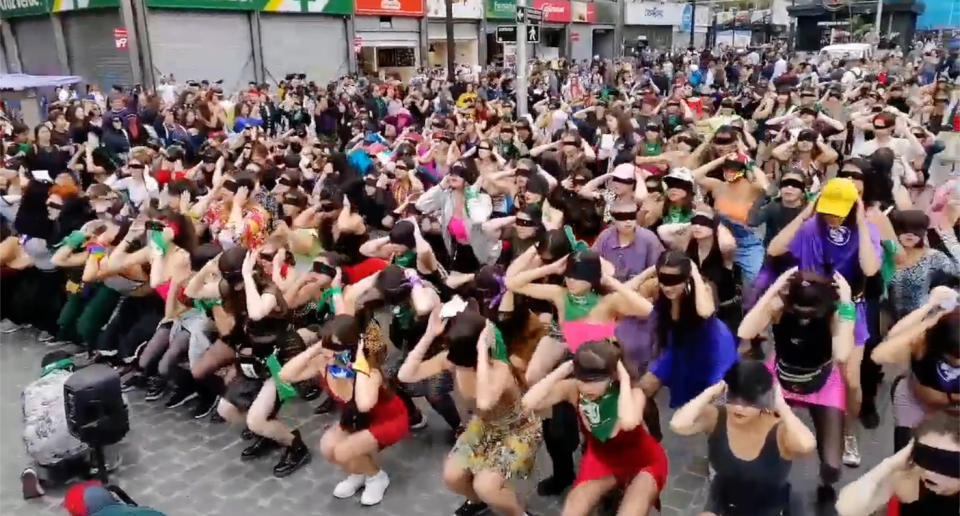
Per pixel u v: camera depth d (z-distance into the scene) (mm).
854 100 15016
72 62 27984
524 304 5309
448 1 26734
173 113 16203
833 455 4566
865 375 5566
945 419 3230
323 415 6461
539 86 22859
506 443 4402
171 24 25328
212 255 6035
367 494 5168
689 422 3605
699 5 51719
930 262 5359
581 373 3783
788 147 8695
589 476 4105
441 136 10633
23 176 9445
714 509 3750
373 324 5066
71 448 5496
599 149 10617
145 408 6723
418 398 6664
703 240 5473
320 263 6137
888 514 3357
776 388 3521
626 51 45562
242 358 5590
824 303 4285
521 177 7180
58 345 8141
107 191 7426
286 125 18406
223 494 5363
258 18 27250
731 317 5488
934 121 12664
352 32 30234
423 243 6379
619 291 4855
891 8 45469
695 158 8250
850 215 4988
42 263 7855
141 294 6949
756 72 28391
